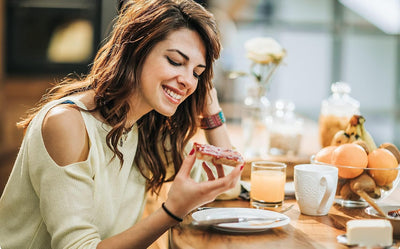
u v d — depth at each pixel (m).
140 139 1.53
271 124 2.23
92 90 1.43
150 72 1.35
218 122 1.74
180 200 1.21
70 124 1.29
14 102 4.55
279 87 8.05
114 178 1.43
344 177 1.43
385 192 1.44
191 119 1.58
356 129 1.59
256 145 2.24
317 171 1.39
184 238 1.19
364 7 7.98
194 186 1.21
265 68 2.24
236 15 7.77
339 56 8.06
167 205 1.23
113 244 1.21
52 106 1.33
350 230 1.13
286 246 1.15
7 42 4.52
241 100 5.86
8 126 4.51
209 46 1.40
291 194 1.64
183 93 1.38
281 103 2.28
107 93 1.37
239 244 1.16
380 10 7.97
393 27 8.00
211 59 1.44
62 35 4.54
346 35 8.03
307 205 1.39
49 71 4.62
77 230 1.23
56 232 1.23
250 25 7.89
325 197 1.36
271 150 2.21
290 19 7.96
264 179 1.49
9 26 4.51
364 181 1.40
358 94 8.16
